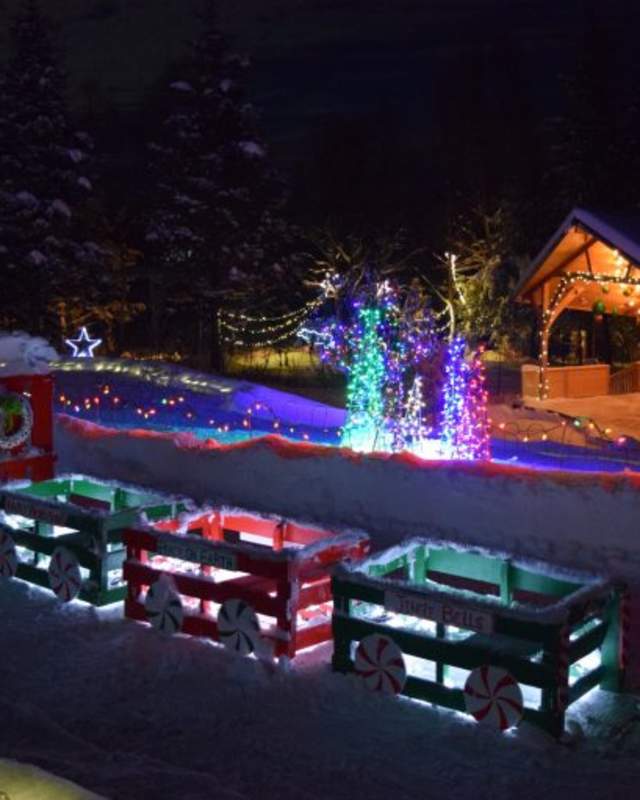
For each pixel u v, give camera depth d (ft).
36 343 37.58
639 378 75.46
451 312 72.64
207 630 24.00
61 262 92.43
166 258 100.42
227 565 23.47
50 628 25.25
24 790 15.74
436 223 127.75
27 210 92.53
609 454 44.75
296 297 114.93
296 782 17.38
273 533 27.37
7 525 29.12
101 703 20.83
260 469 37.24
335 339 78.13
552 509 30.17
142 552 25.77
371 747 18.75
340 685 21.47
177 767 17.87
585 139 113.39
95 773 17.31
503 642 20.35
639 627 24.76
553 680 18.94
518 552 30.83
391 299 64.75
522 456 45.06
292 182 142.92
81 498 32.96
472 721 19.88
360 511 34.50
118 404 64.64
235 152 97.86
